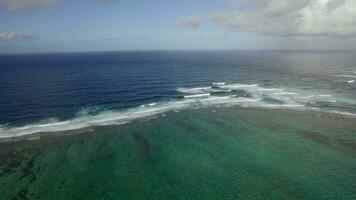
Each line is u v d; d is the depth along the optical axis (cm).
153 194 2434
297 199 2373
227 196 2416
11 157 3023
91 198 2358
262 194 2445
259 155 3231
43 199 2319
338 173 2809
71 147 3322
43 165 2875
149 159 3088
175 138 3716
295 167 2934
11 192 2402
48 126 3972
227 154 3253
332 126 4212
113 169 2839
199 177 2725
